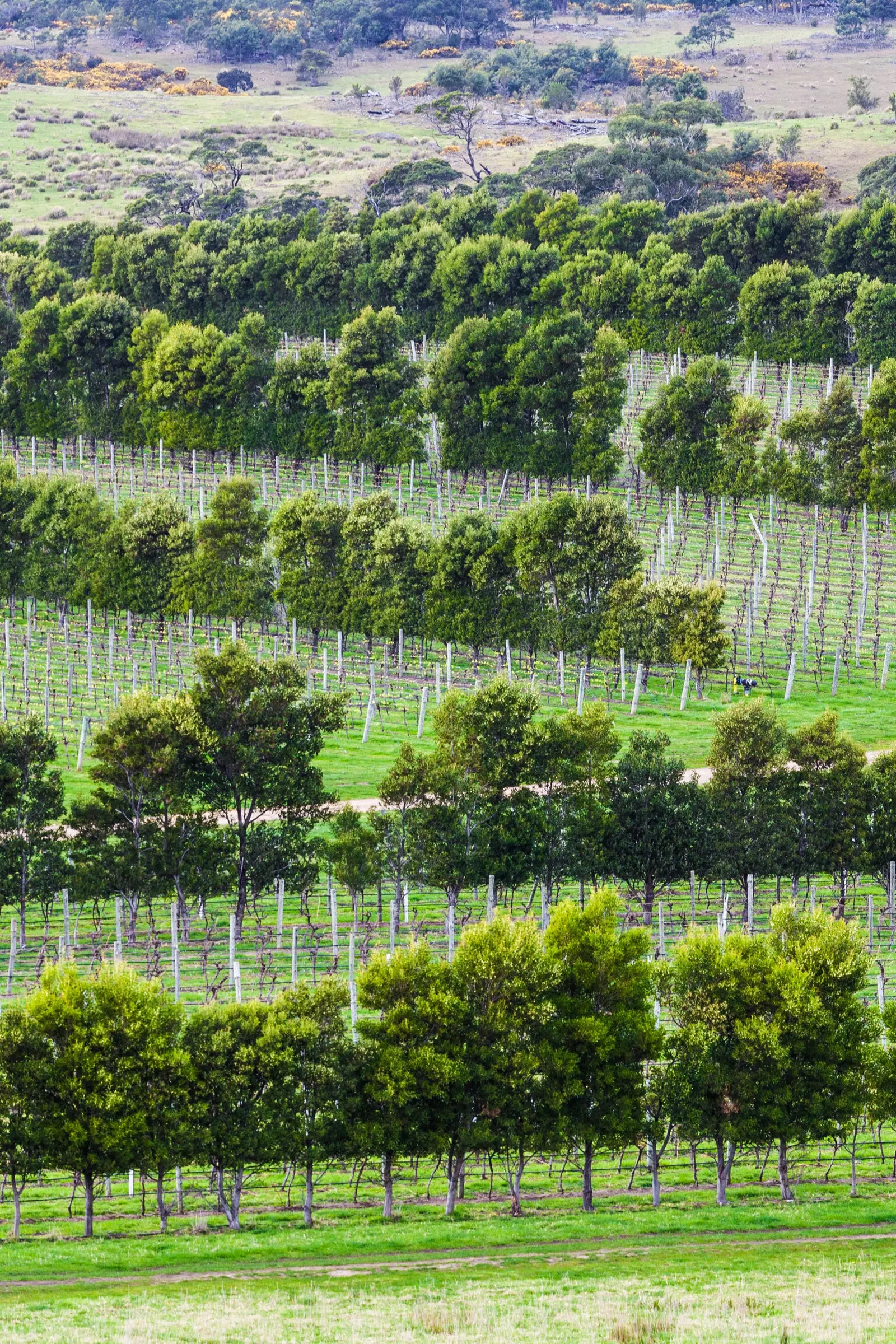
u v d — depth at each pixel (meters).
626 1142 145.12
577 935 147.12
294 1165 149.88
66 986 141.38
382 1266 124.50
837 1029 144.75
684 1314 103.69
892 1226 135.50
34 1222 143.75
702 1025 144.62
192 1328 102.75
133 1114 137.50
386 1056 141.62
